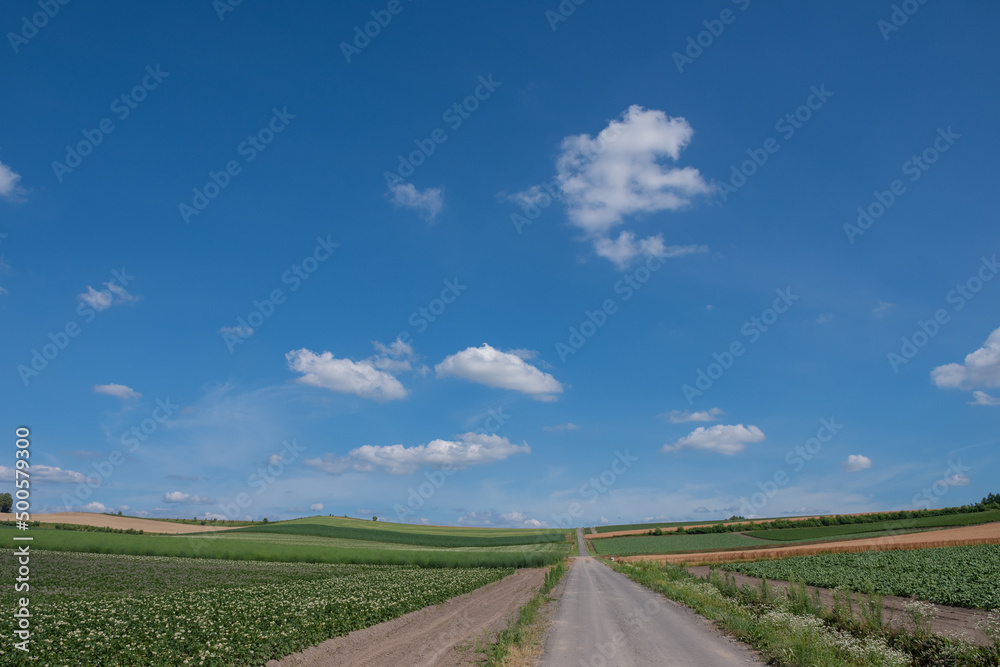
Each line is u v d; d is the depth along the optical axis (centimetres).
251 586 3253
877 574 3575
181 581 3609
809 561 5188
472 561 6712
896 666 1127
